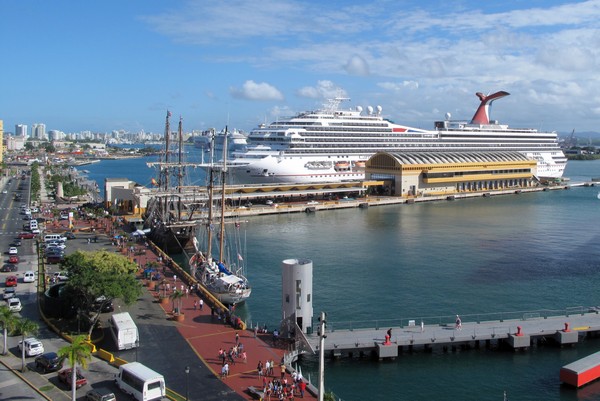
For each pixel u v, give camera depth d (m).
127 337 65.81
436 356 72.06
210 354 65.75
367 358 71.19
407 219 193.38
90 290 69.12
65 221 167.88
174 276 100.75
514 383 64.88
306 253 133.75
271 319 86.56
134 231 146.25
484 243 147.12
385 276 112.25
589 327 77.31
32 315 77.94
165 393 54.53
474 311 90.50
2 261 111.56
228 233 161.62
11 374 58.38
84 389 55.06
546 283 107.56
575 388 63.38
